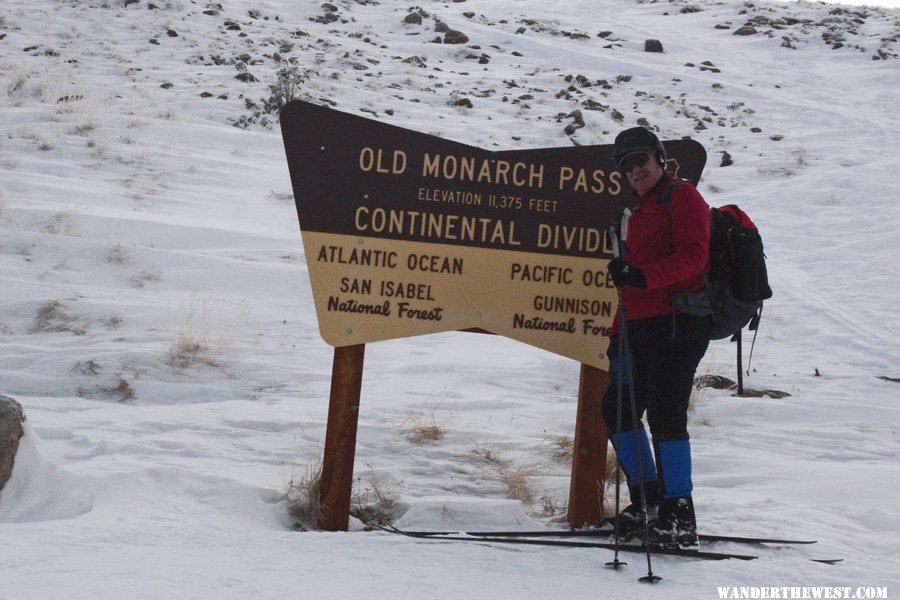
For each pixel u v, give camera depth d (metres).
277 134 19.53
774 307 12.41
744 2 41.00
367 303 5.25
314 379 8.45
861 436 7.34
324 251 5.23
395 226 5.25
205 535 4.38
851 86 28.95
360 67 26.44
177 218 13.58
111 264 11.51
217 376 8.42
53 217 12.50
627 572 4.04
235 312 10.52
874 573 4.06
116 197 14.18
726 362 9.93
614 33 34.84
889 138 23.23
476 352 9.87
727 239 4.39
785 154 21.80
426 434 6.72
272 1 34.22
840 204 17.86
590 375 5.26
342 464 5.14
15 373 8.16
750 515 5.05
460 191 5.27
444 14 35.62
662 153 4.47
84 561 3.81
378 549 4.25
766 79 29.66
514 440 6.78
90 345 8.98
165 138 17.89
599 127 23.09
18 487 5.21
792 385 9.06
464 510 5.13
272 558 4.01
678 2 41.22
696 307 4.33
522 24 35.28
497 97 25.64
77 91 20.08
